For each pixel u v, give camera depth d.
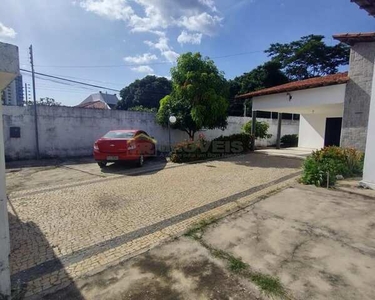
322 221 3.61
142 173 7.39
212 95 10.12
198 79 10.09
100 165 8.29
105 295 2.12
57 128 10.37
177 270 2.46
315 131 14.66
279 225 3.50
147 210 4.21
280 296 2.07
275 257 2.67
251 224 3.55
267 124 16.11
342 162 6.61
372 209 4.07
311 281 2.25
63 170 7.86
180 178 6.68
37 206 4.40
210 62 10.58
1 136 1.93
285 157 10.83
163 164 9.10
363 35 6.90
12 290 2.19
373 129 5.10
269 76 25.98
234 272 2.41
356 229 3.32
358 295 2.06
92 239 3.17
